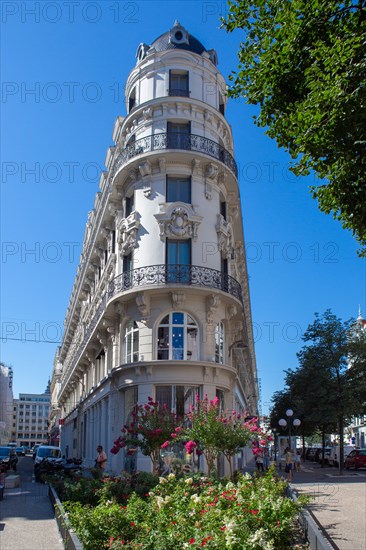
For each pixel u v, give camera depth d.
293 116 7.09
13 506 15.80
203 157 25.84
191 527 7.25
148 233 25.52
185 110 26.77
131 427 17.86
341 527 12.75
